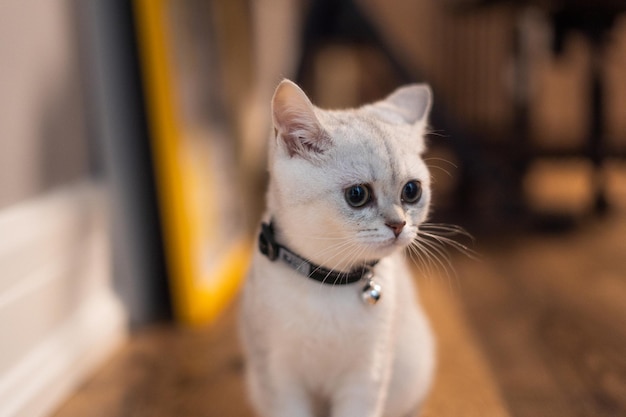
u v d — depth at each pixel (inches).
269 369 20.4
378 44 41.5
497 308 31.2
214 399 24.0
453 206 51.1
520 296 32.5
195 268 30.0
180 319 29.7
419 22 70.5
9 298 22.0
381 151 20.0
